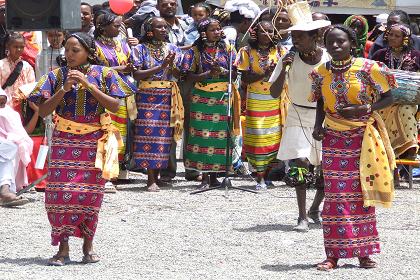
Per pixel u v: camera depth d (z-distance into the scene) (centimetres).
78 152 1675
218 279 1593
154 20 2584
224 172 2675
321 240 1945
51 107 1642
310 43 1994
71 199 1667
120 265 1703
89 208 1686
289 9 2020
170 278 1600
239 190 2648
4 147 2338
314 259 1762
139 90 2638
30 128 2545
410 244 1906
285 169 2844
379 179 1630
